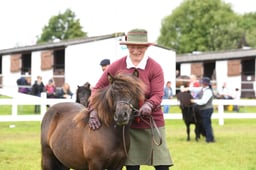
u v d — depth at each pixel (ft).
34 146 43.78
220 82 136.05
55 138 21.95
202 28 270.67
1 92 61.31
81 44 110.73
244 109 92.48
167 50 117.19
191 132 58.95
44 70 124.77
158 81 20.76
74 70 110.83
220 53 150.30
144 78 20.68
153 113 21.04
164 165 21.48
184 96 49.90
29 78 108.88
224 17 272.10
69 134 21.09
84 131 20.35
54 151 22.11
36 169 32.71
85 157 20.16
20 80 93.61
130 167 21.59
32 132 55.31
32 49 127.85
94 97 20.16
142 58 20.89
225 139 52.06
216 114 69.87
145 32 20.62
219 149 43.93
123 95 18.71
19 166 33.76
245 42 238.48
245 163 36.52
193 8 272.92
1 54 144.56
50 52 122.31
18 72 135.95
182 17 277.03
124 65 21.11
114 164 20.12
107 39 111.65
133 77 19.30
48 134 22.86
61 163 23.16
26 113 74.84
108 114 19.60
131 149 21.16
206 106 48.73
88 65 111.34
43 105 59.26
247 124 71.82
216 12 270.67
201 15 273.75
